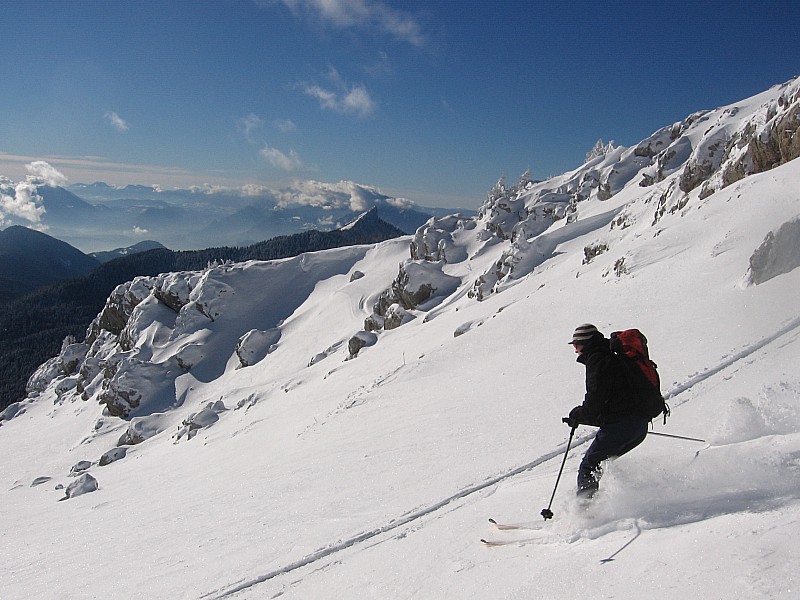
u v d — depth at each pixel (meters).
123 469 38.66
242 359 74.69
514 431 9.58
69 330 186.38
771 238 12.62
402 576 4.85
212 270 93.56
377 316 62.97
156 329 86.31
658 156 55.78
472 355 21.91
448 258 77.44
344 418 19.69
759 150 25.88
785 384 4.64
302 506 9.55
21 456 63.66
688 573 2.82
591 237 47.84
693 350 10.12
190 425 43.56
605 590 3.04
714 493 3.65
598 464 4.23
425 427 12.74
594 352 4.32
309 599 5.37
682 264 18.22
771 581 2.45
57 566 10.48
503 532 4.82
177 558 8.62
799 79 26.44
